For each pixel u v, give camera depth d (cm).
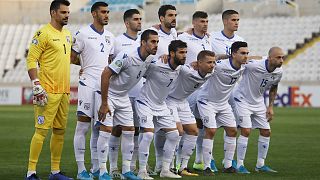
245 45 3297
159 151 3281
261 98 3562
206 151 3300
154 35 2894
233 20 3553
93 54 3103
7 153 4169
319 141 5116
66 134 5722
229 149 3391
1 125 6769
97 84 3017
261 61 3453
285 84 10481
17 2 13612
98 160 3041
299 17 12381
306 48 11931
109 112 2916
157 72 3038
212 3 12181
